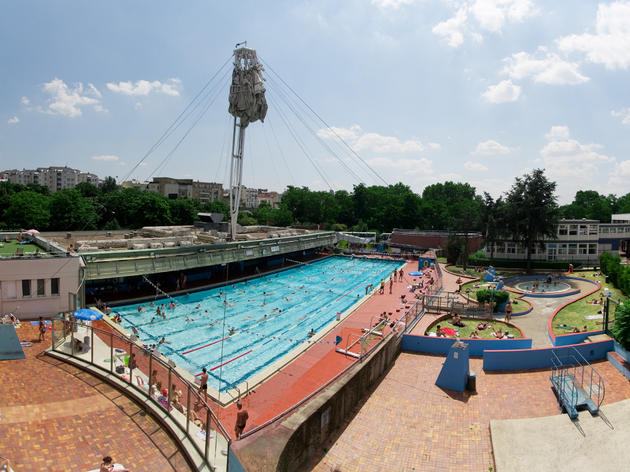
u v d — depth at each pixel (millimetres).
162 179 139000
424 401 15062
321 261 65375
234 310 36188
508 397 15133
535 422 12570
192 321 32375
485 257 56375
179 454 11289
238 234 61375
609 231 54031
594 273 45156
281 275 53375
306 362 23406
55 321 19516
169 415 12766
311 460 11430
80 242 38812
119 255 35250
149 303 36469
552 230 47219
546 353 17594
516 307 31766
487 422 13500
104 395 14414
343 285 47938
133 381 15578
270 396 19328
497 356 17641
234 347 27125
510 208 48188
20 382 15250
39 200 70688
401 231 80000
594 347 17812
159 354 22297
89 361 17141
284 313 35844
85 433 11984
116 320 30062
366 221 102000
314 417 11539
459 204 103125
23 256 26047
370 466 11250
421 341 20594
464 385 15828
